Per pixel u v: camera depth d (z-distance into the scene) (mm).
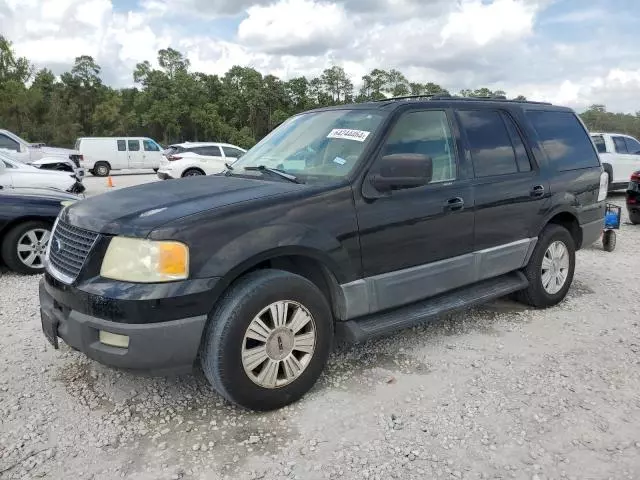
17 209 6461
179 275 2947
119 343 2971
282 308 3277
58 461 2865
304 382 3428
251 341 3211
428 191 4000
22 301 5578
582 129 5688
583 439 3033
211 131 86250
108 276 3006
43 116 71125
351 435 3086
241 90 94062
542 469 2781
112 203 3439
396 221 3783
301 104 94312
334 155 3875
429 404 3420
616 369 3904
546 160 5059
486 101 4789
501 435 3078
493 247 4539
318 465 2816
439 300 4297
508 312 5141
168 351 2965
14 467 2811
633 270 6816
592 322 4887
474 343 4395
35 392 3605
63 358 4129
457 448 2959
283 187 3541
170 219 3039
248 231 3146
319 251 3398
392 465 2816
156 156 30188
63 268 3291
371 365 3982
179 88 85188
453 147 4320
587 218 5547
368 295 3707
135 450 2967
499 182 4520
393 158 3574
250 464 2832
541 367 3943
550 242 5082
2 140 15789
